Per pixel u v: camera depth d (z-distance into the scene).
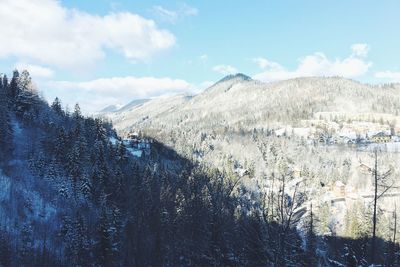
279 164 167.25
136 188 115.50
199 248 75.75
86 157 125.44
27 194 102.81
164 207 98.19
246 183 126.31
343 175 172.25
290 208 27.88
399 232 66.62
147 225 97.75
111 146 146.50
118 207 107.19
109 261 88.62
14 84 151.12
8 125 122.81
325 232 102.44
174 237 90.12
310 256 51.84
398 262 48.19
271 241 27.91
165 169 158.62
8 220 91.44
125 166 145.25
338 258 75.12
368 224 71.81
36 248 88.88
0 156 111.56
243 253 52.06
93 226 99.38
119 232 95.75
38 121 149.88
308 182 157.75
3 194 97.56
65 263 88.25
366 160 173.00
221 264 61.09
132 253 92.38
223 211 60.34
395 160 163.50
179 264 84.81
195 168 157.00
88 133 157.50
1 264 78.38
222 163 199.12
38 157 119.50
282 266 26.78
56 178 112.50
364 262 34.00
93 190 114.00
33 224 95.44
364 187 153.75
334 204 144.38
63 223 98.38
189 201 92.25
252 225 30.95
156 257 88.50
